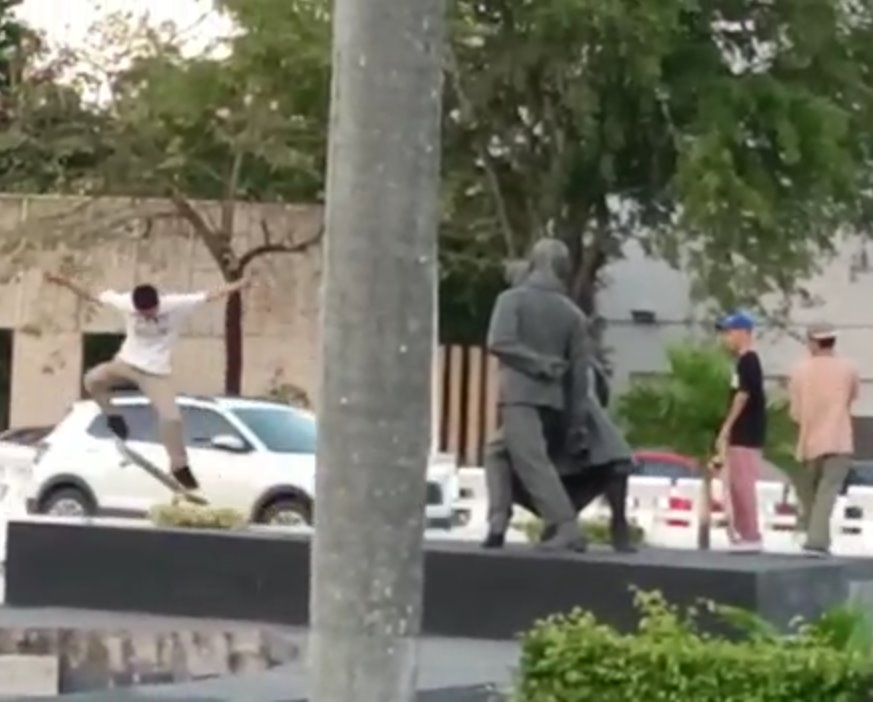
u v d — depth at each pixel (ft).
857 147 151.43
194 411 106.93
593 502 74.23
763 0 148.15
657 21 138.00
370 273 25.17
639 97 142.31
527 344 60.44
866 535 101.60
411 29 25.21
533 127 147.84
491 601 59.57
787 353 167.73
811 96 143.84
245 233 160.66
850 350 173.99
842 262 173.17
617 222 154.81
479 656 55.01
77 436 108.17
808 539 78.69
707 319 152.15
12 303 160.25
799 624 43.19
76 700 44.32
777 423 81.61
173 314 69.05
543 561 59.06
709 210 138.62
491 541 61.41
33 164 165.78
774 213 142.72
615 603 58.03
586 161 146.51
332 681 25.21
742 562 60.64
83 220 156.25
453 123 147.84
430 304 25.44
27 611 65.00
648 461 112.88
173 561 64.95
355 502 25.17
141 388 69.67
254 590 63.72
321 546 25.35
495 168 150.10
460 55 143.74
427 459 25.54
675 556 61.05
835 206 150.51
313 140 152.46
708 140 139.54
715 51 145.38
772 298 171.83
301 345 160.86
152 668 56.90
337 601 25.21
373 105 25.17
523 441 60.54
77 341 159.94
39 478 108.37
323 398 25.39
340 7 25.35
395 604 25.22
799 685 35.19
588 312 153.48
